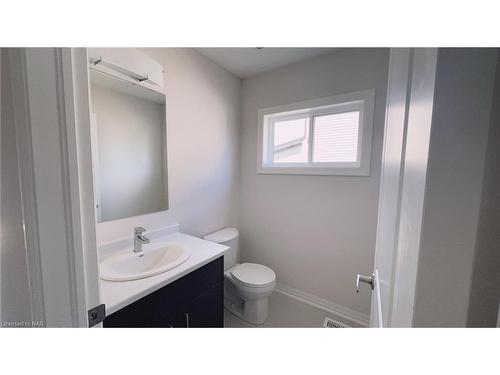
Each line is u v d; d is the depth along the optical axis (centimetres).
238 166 227
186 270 107
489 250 21
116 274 100
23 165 37
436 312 24
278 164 215
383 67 151
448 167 22
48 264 40
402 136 41
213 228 202
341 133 180
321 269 189
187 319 111
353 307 176
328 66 171
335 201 179
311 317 178
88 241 47
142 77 130
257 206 223
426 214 23
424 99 26
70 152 42
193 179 178
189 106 170
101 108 119
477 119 21
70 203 42
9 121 38
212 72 187
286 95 194
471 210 21
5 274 41
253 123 217
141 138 140
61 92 40
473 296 22
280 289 214
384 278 58
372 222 164
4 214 40
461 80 21
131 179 136
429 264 23
